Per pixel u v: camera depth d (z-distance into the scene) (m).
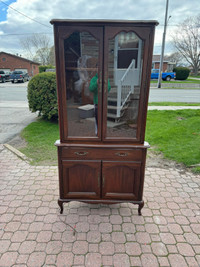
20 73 21.94
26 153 3.67
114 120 1.83
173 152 3.68
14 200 2.36
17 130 5.05
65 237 1.85
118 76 1.71
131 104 1.79
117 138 1.88
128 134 1.88
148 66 1.67
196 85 17.55
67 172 2.00
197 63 31.42
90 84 1.76
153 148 3.93
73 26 1.58
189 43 29.55
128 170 1.97
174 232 1.93
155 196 2.48
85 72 1.73
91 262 1.62
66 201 2.09
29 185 2.66
